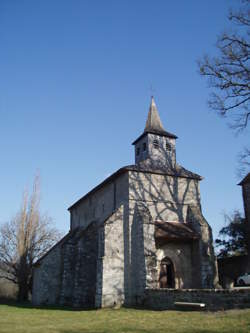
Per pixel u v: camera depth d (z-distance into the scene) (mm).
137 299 20500
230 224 31906
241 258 27875
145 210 22516
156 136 26703
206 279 21266
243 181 30422
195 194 25328
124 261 21969
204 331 9258
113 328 11008
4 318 15492
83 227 31016
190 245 23188
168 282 21875
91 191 29484
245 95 18359
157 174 24562
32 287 31203
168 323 11430
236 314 11367
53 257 29109
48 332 10609
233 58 18469
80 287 24000
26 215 35562
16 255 35188
